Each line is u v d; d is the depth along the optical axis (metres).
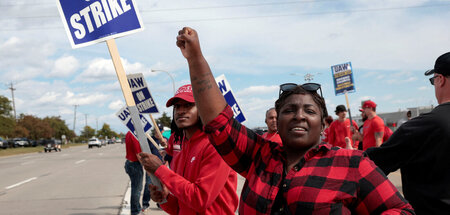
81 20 2.22
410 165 2.33
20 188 10.73
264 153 1.76
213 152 2.34
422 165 2.26
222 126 1.76
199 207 2.24
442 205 2.20
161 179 2.27
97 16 2.21
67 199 8.46
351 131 7.34
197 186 2.26
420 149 2.25
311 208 1.49
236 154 1.81
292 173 1.59
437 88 2.41
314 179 1.53
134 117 2.13
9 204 8.09
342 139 8.00
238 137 1.80
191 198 2.23
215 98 1.75
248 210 1.65
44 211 7.22
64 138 89.25
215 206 2.41
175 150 3.37
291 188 1.55
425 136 2.22
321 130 1.70
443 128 2.18
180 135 3.11
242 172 1.88
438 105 2.35
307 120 1.63
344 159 1.57
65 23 2.21
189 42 1.69
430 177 2.25
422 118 2.27
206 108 1.76
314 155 1.62
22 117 91.38
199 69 1.73
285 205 1.56
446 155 2.18
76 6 2.22
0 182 12.54
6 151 47.03
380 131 6.64
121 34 2.21
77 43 2.20
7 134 68.00
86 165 18.92
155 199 2.43
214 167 2.30
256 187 1.65
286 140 1.66
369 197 1.52
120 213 6.78
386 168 2.34
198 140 2.51
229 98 6.79
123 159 23.62
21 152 45.16
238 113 6.81
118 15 2.23
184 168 2.58
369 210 1.54
